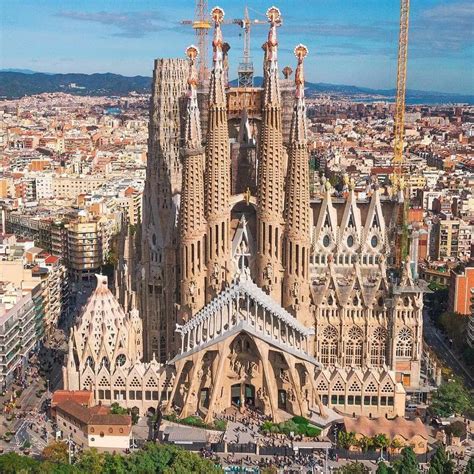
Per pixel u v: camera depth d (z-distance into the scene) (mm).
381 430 146750
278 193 165000
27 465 129250
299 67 161250
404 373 179625
